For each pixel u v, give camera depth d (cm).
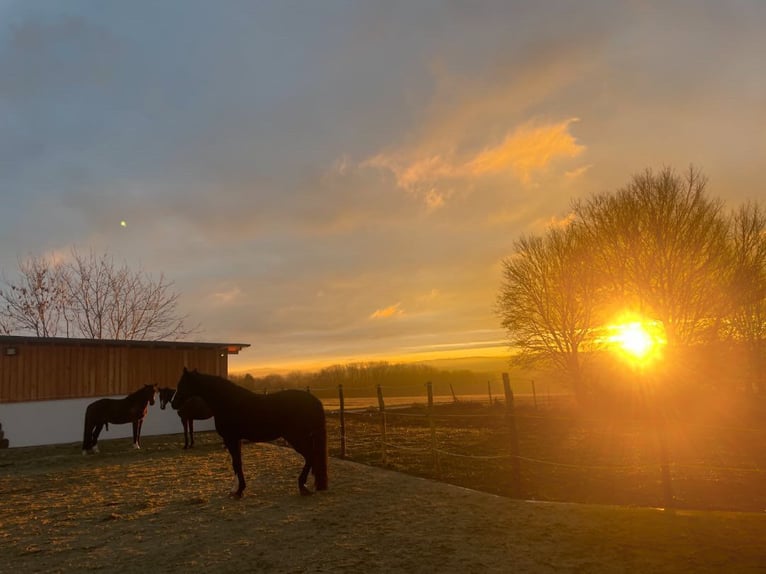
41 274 2767
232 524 662
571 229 2717
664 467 701
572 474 969
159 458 1287
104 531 648
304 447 825
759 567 459
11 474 1107
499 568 482
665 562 479
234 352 2145
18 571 517
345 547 559
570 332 2620
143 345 1864
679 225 2325
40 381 1670
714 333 2292
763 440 1422
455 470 1039
